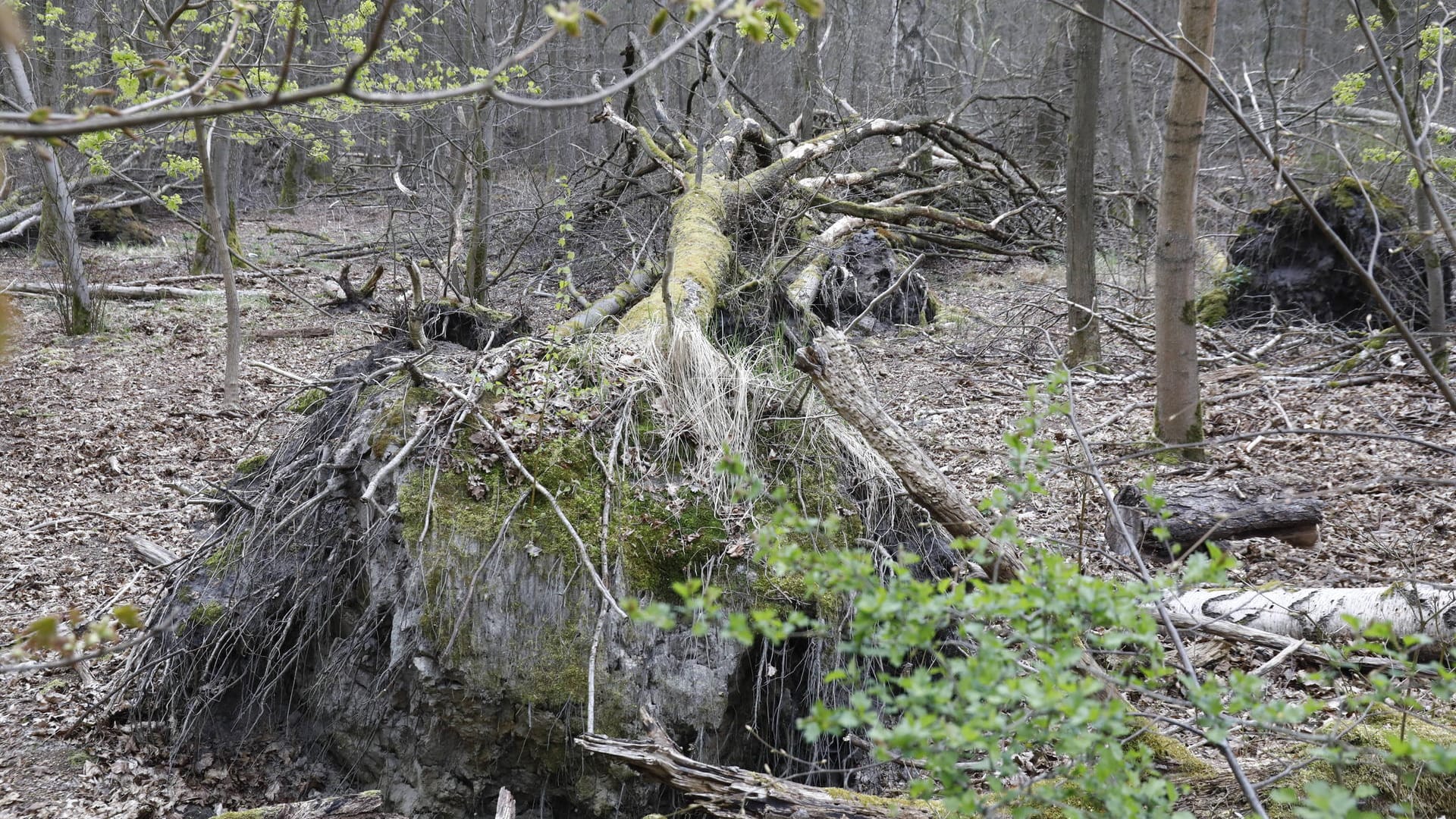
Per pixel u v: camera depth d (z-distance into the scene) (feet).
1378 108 41.50
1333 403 26.37
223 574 15.40
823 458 15.40
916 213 46.14
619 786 12.86
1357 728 10.55
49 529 22.35
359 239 64.90
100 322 39.55
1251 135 9.86
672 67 59.93
